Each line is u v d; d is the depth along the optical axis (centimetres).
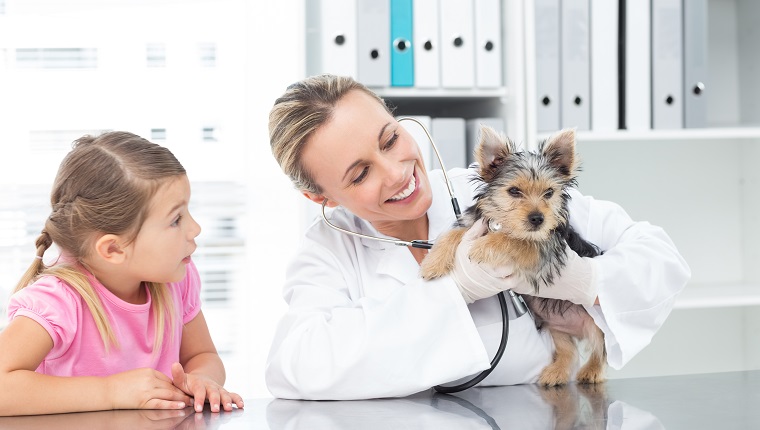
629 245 126
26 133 256
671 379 115
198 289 150
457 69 216
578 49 216
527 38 213
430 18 214
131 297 132
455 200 128
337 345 111
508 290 122
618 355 121
